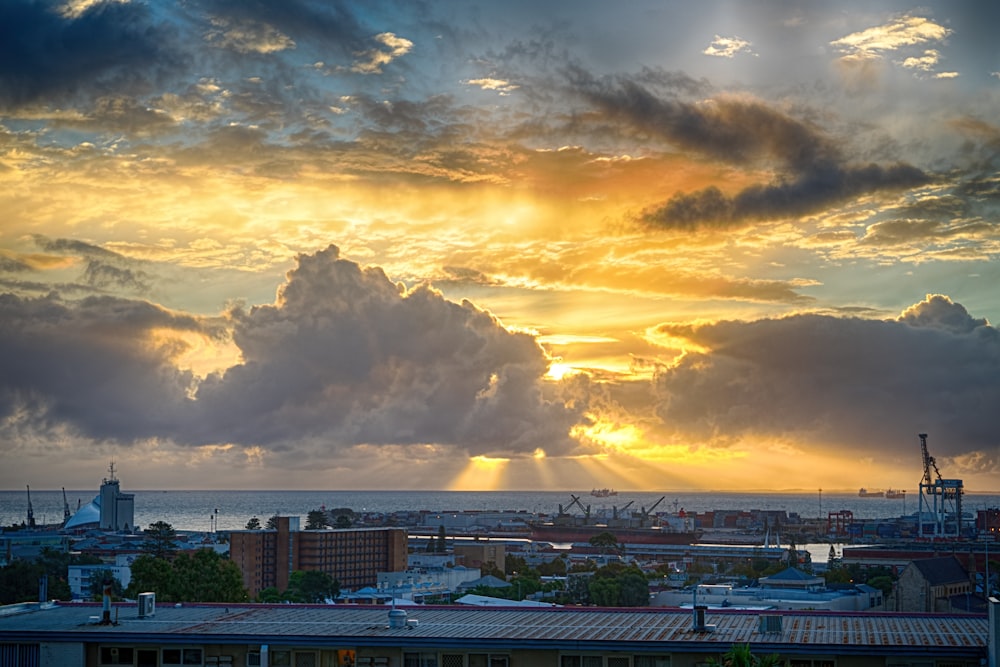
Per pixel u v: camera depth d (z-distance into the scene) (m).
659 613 90.44
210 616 91.62
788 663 74.12
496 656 78.31
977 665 71.38
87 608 97.81
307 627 84.88
